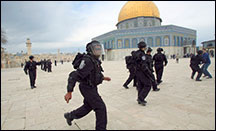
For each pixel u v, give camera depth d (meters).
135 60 3.56
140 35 40.19
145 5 43.09
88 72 2.06
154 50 39.44
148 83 3.42
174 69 11.69
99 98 2.21
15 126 2.72
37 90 6.07
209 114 2.80
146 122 2.59
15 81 9.66
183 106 3.29
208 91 4.45
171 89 4.92
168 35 38.47
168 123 2.51
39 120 2.95
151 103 3.59
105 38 47.09
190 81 6.23
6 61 41.03
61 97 4.71
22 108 3.76
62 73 13.55
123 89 5.33
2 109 3.72
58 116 3.11
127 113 3.04
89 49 2.28
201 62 6.71
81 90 2.20
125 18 44.62
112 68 15.84
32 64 6.54
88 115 3.05
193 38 46.28
